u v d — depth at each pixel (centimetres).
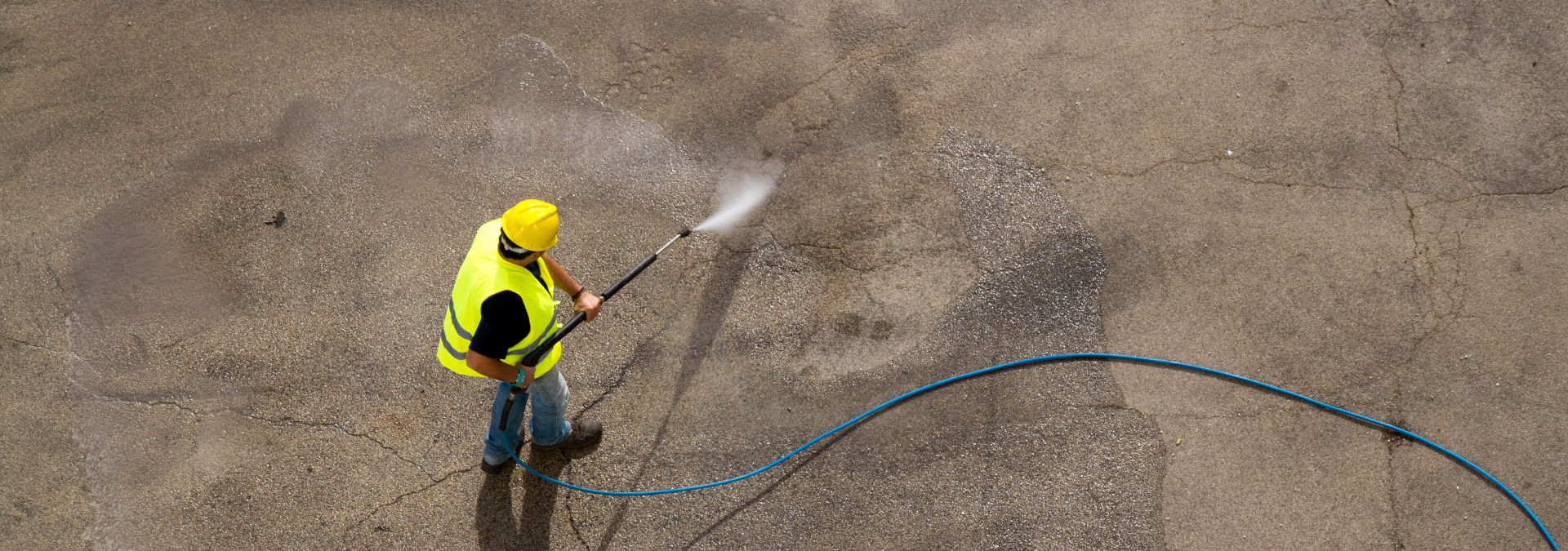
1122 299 474
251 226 514
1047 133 539
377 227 512
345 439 438
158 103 566
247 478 427
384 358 463
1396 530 405
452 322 334
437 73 578
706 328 470
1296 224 495
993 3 602
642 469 428
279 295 488
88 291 489
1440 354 450
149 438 441
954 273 486
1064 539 405
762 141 543
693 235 504
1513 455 421
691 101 562
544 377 367
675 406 447
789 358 460
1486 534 403
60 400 453
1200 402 441
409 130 552
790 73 573
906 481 421
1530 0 578
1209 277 479
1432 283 472
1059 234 498
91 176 535
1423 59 558
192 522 416
